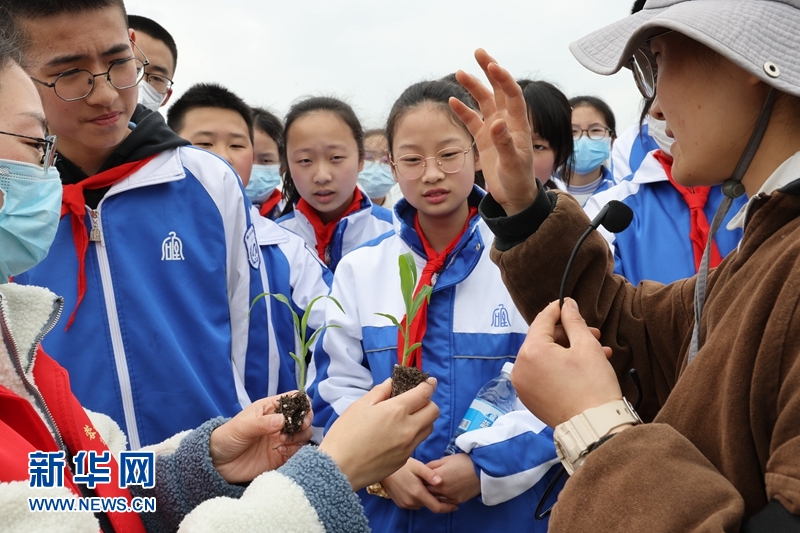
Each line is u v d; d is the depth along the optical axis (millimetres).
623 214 1181
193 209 2145
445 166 2008
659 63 1015
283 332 2477
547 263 1289
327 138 3029
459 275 2020
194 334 2076
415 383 1393
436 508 1735
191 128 3043
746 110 937
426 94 2070
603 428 931
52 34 1837
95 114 1942
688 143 993
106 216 2037
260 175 3744
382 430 1137
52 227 1254
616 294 1314
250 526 955
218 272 2148
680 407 925
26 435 1019
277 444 1340
